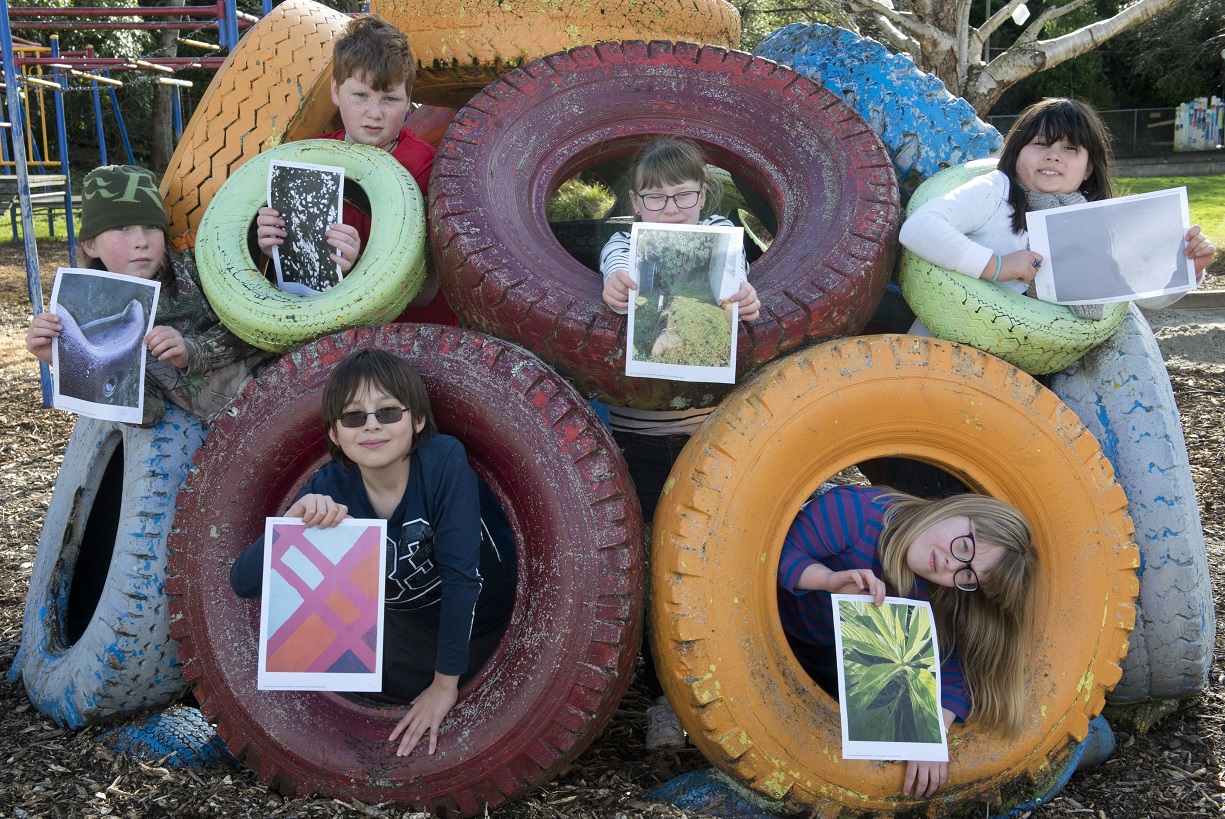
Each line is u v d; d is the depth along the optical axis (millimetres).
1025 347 3246
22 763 3145
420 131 5535
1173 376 8414
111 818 2797
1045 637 3000
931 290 3275
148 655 3305
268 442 3029
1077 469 3025
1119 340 3473
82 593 4109
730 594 2797
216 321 3578
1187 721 3561
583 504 2838
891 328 4031
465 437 2996
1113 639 3033
